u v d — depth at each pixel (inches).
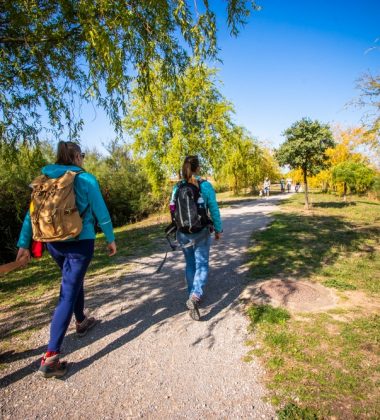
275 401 80.4
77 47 183.3
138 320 131.1
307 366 94.1
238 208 687.7
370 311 132.1
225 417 76.4
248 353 103.0
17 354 106.6
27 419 77.5
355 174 790.5
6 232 397.1
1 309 149.1
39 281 197.6
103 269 217.6
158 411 79.4
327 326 118.3
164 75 194.4
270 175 1397.6
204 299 151.6
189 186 127.3
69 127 205.9
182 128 621.6
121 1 142.4
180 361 100.4
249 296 151.4
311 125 574.9
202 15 160.6
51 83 190.9
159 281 183.9
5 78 180.5
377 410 75.7
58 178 94.0
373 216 483.5
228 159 715.4
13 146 202.8
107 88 154.6
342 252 237.9
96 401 83.4
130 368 97.5
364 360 96.4
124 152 763.4
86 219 97.3
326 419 73.4
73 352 107.3
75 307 112.5
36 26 156.6
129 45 157.9
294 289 157.4
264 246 263.4
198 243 129.0
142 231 419.8
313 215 501.4
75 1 153.8
